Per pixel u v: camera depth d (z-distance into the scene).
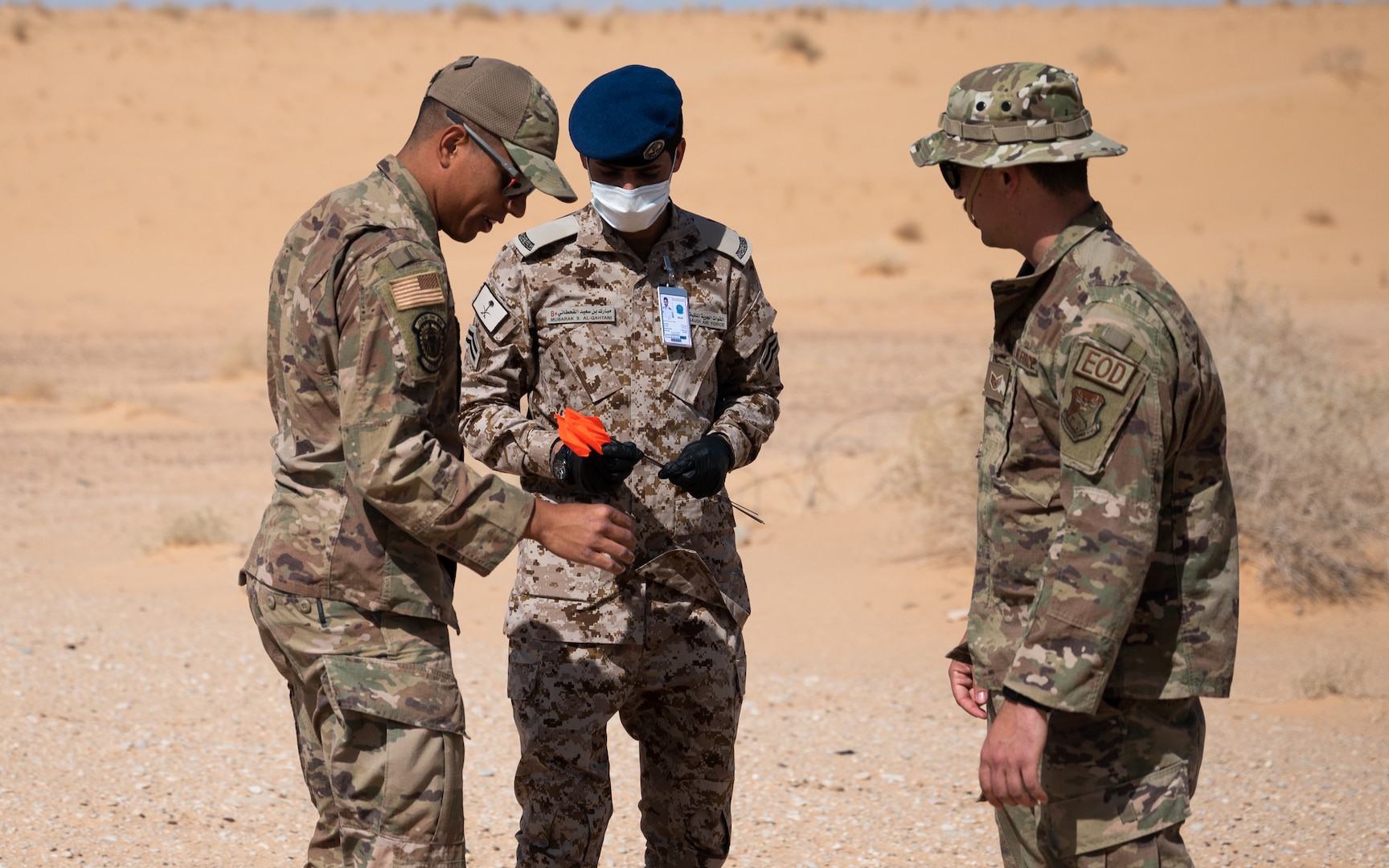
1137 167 82.81
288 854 7.75
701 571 6.02
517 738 10.41
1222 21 136.50
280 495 5.27
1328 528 15.43
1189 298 19.39
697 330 6.13
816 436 28.62
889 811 8.71
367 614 5.14
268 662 12.81
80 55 114.75
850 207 79.88
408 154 5.42
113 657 12.71
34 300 60.12
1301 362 17.91
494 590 16.39
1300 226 71.44
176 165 87.19
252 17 140.00
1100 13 147.75
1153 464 4.43
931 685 12.26
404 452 4.91
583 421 5.61
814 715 11.16
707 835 6.38
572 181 80.06
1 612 14.55
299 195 82.19
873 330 51.25
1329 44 116.44
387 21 137.88
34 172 84.44
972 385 17.48
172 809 8.41
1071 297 4.68
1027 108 4.76
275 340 5.31
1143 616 4.70
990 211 4.95
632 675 6.07
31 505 22.67
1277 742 10.45
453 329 5.28
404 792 5.06
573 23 136.12
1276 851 8.02
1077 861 4.77
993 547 5.04
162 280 65.75
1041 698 4.43
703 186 83.94
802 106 102.06
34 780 8.80
